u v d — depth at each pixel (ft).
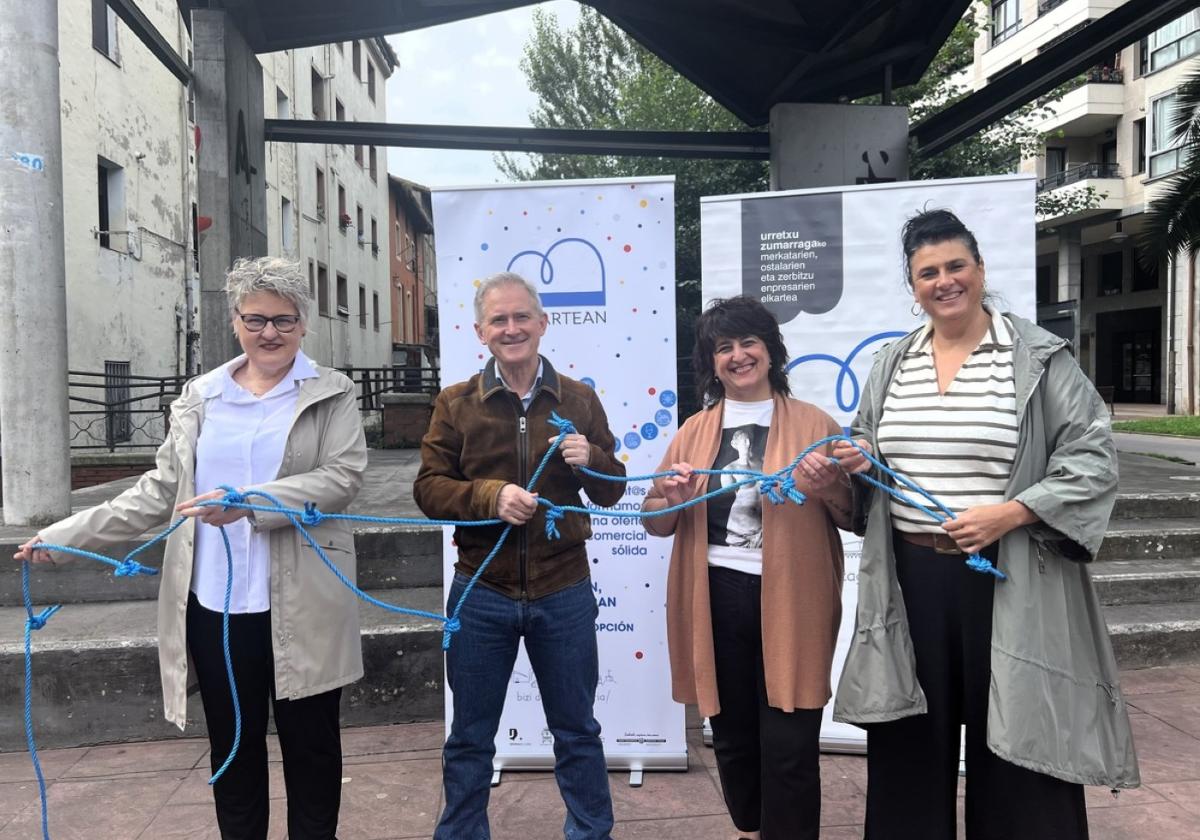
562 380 7.50
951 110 20.13
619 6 17.54
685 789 9.60
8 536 13.38
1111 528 16.46
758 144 22.18
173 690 6.79
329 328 65.82
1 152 13.60
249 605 6.77
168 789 9.61
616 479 6.82
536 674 7.39
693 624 7.47
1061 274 73.31
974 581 6.12
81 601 13.20
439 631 11.37
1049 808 5.89
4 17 13.42
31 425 13.99
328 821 7.23
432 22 18.15
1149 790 9.12
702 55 20.36
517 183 9.96
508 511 6.49
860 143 18.95
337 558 7.02
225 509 6.23
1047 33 67.00
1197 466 24.07
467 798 7.16
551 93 58.08
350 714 11.33
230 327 15.83
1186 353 64.03
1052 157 74.79
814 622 6.98
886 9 16.15
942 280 6.18
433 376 46.26
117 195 37.04
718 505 7.42
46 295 14.02
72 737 10.91
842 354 10.36
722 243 10.59
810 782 6.92
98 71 34.99
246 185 16.97
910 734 6.42
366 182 80.48
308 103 61.36
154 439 37.96
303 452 6.93
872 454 6.69
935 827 6.38
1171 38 62.23
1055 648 5.78
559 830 8.73
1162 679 12.45
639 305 9.95
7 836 8.59
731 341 7.30
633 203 9.90
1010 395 6.05
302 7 17.24
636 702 10.03
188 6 16.46
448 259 10.05
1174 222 34.04
